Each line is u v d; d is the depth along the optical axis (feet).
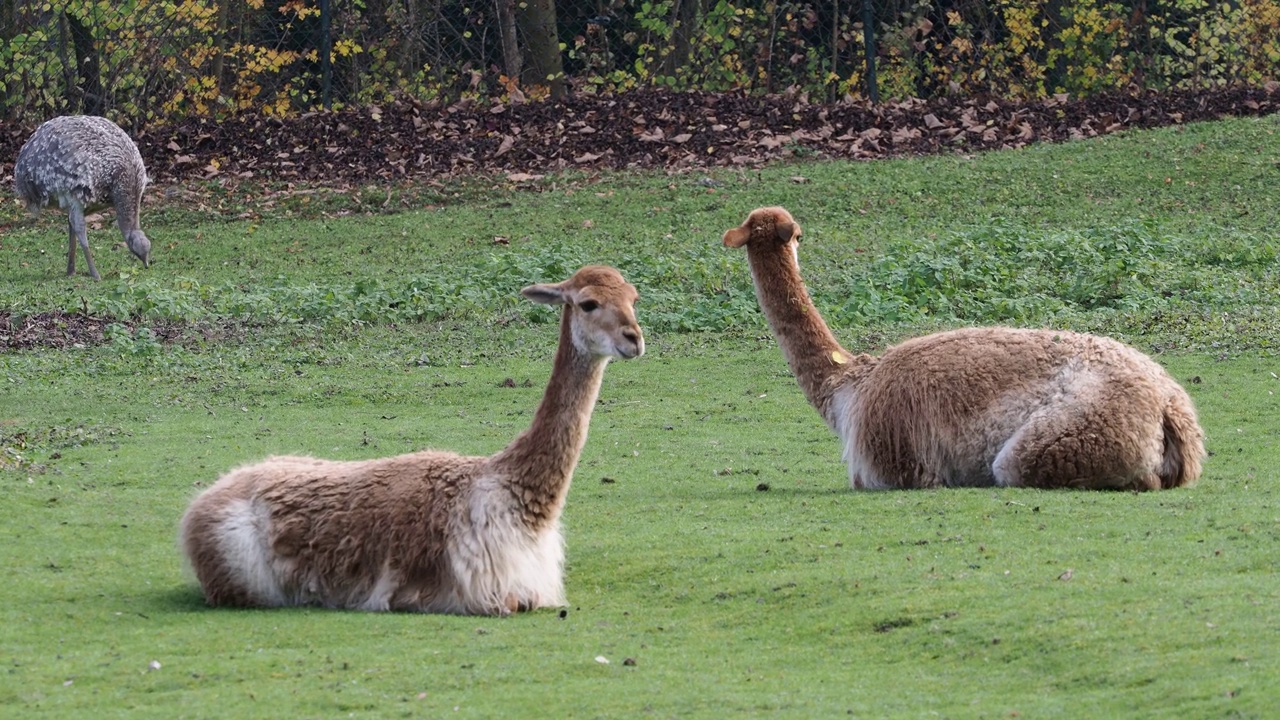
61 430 124.16
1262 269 179.83
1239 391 124.67
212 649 66.74
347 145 265.34
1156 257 184.75
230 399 139.64
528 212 231.91
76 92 290.15
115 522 91.15
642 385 142.61
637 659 64.75
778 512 90.33
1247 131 246.88
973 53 315.78
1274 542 74.69
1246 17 299.99
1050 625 64.03
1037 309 164.45
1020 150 251.39
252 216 239.91
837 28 317.42
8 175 262.26
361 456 114.42
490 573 73.46
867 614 68.64
